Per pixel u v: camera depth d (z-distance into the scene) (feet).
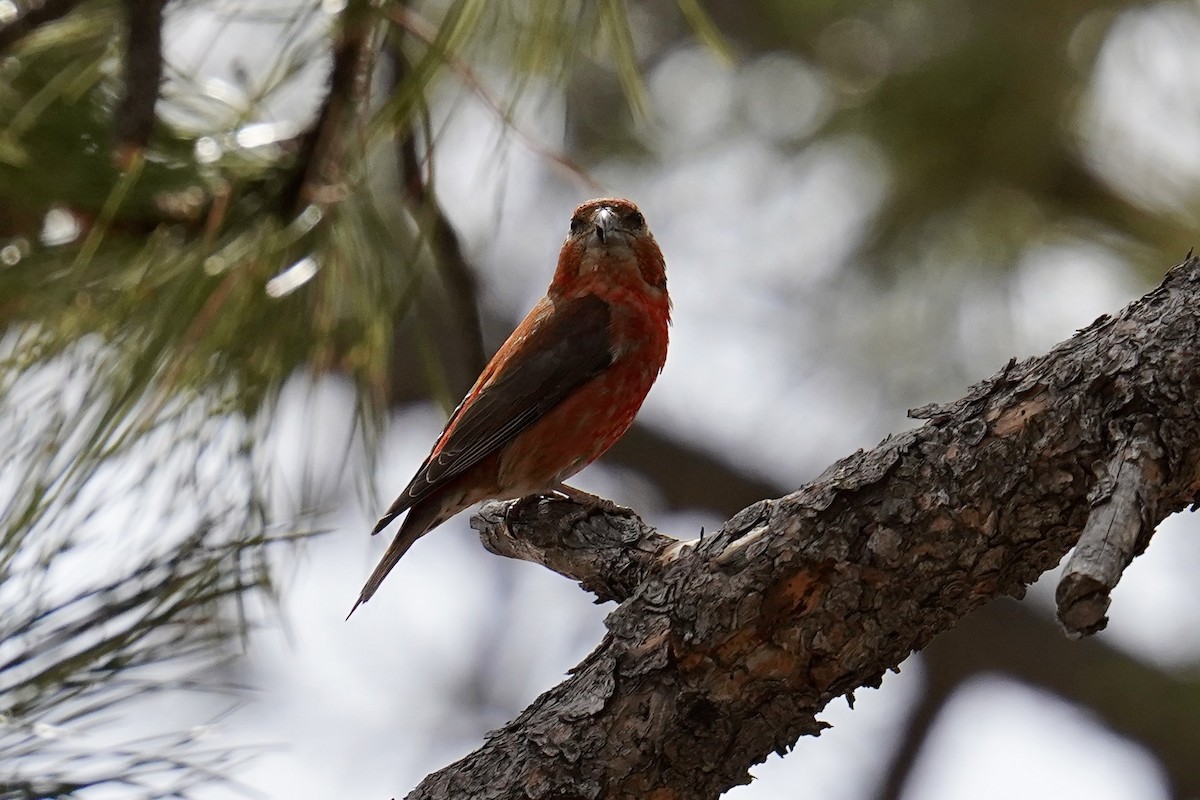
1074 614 16.02
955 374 40.93
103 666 20.38
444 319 48.85
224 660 22.79
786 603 19.56
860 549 19.36
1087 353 19.06
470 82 24.13
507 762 20.53
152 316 24.76
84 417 23.53
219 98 27.30
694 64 47.01
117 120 23.06
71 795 19.66
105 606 20.63
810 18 44.16
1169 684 51.85
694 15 25.61
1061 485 18.72
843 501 19.53
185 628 21.40
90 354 24.58
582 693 20.45
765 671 19.76
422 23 24.29
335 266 26.14
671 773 20.20
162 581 20.88
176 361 24.16
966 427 19.35
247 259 24.99
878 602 19.45
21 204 25.52
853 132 41.39
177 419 24.89
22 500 21.80
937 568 19.30
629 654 20.18
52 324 24.52
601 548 25.07
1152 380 18.34
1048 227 39.14
